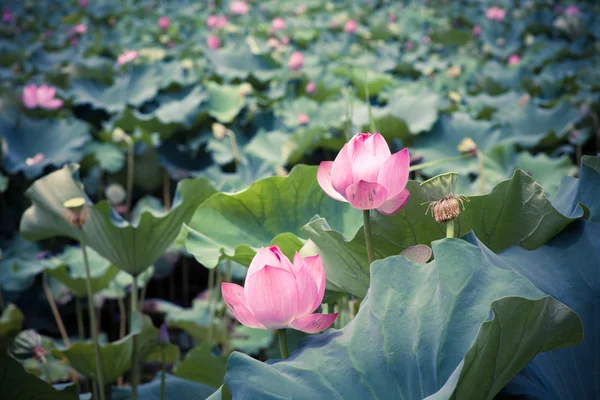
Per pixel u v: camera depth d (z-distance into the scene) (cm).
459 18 940
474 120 414
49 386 176
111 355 217
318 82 540
